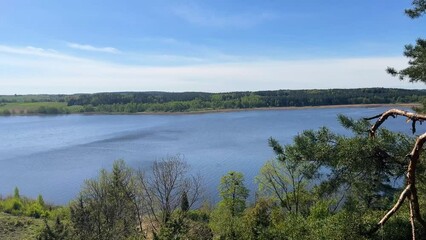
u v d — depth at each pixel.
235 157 70.75
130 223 30.25
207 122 144.25
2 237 36.56
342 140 6.59
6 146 91.38
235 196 36.41
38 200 48.47
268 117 155.75
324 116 144.62
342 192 7.09
